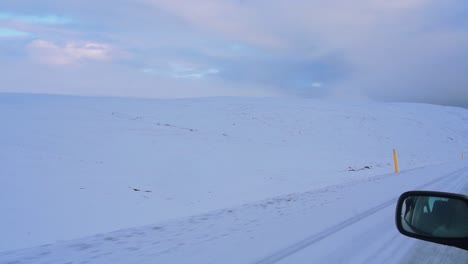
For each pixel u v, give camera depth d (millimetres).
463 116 105812
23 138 28141
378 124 72938
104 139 32438
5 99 61812
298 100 100188
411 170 20859
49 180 17016
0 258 5508
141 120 49656
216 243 6086
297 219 7887
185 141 37438
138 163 24766
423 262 4629
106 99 74375
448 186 11219
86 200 14695
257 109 73250
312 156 37938
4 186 15125
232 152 34625
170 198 16703
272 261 4953
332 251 5258
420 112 100625
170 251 5711
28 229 10695
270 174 25312
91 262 5258
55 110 48875
